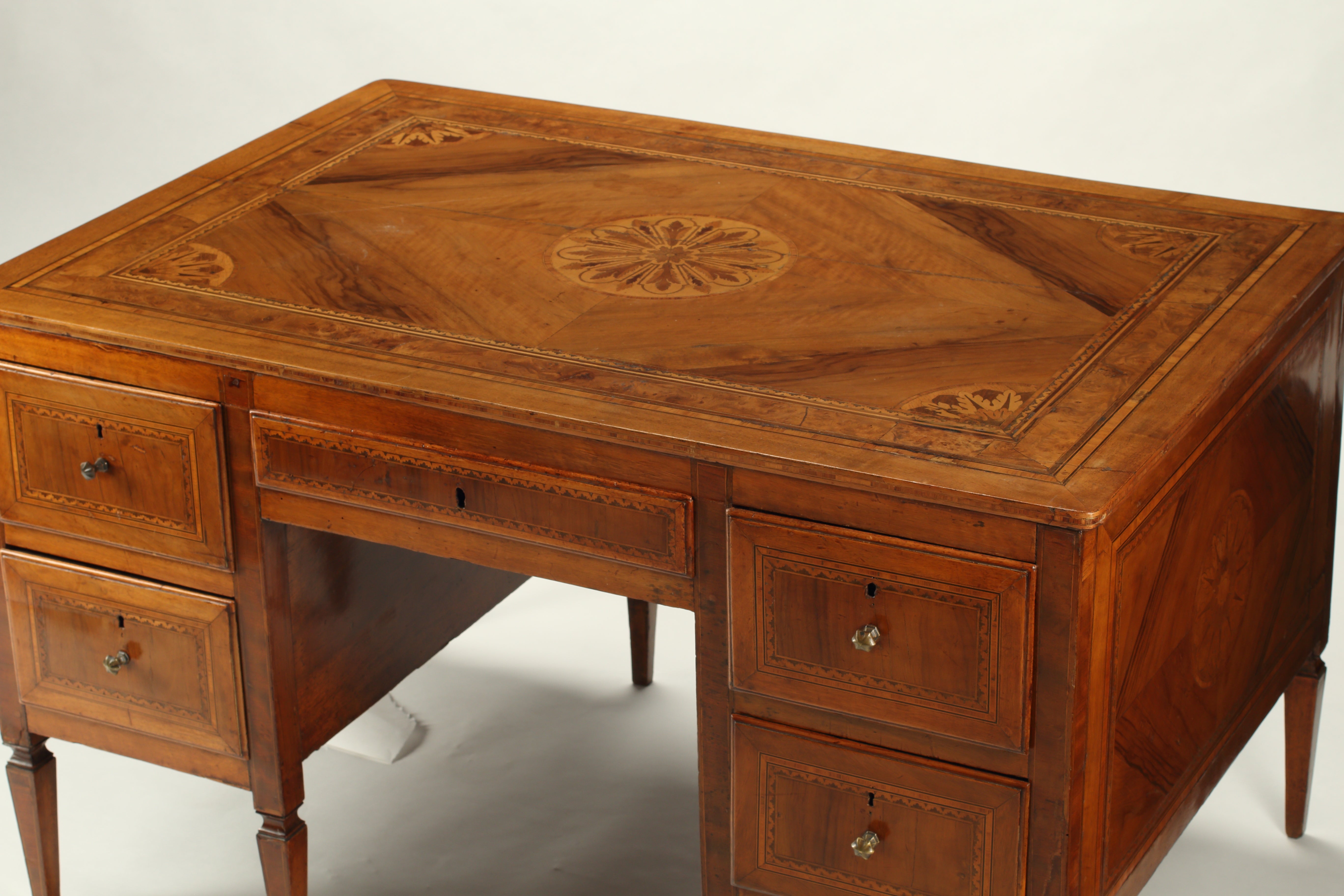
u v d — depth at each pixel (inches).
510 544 106.9
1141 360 104.6
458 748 152.1
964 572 94.0
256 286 116.3
